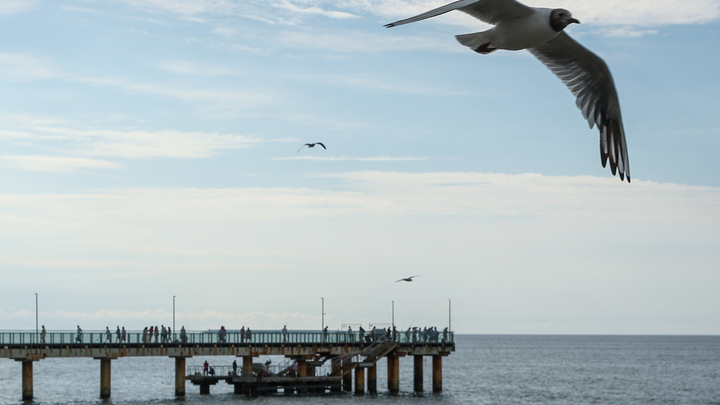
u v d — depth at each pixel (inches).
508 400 3284.9
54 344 2420.0
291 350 2731.3
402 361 7593.5
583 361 7795.3
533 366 6628.9
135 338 2519.7
